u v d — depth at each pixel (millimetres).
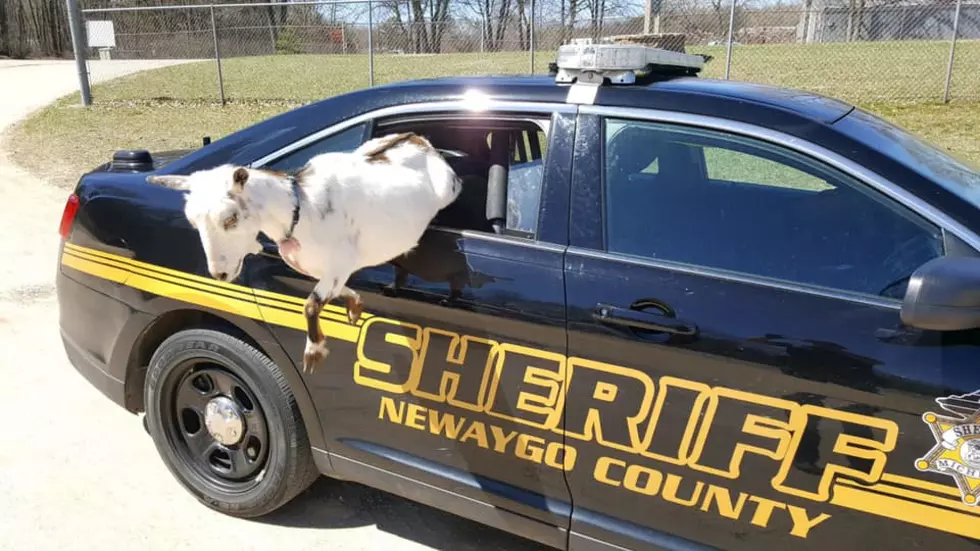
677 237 2195
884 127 2336
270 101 14914
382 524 2922
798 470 1899
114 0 30516
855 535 1859
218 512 2953
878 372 1796
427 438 2475
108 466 3240
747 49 15297
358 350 2512
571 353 2158
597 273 2146
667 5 13078
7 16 39500
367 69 17000
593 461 2180
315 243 2072
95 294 3051
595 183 2246
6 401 3754
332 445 2676
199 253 2730
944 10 13031
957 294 1640
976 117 10188
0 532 2785
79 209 3098
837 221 2049
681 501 2074
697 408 2002
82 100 15078
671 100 2232
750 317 1948
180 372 2926
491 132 2586
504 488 2369
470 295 2287
